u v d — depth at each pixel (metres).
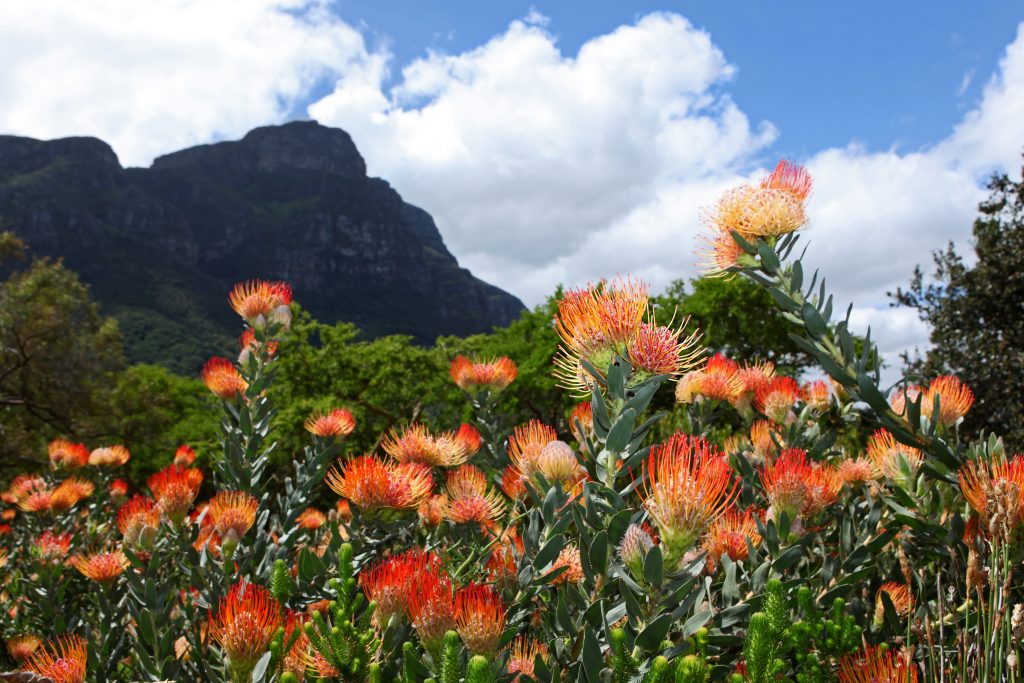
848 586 2.09
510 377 3.83
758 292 23.75
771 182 2.37
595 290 1.75
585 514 1.57
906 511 2.20
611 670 1.36
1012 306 15.78
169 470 3.21
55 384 27.67
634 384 1.61
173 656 2.49
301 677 1.68
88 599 3.58
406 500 2.32
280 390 24.88
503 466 3.57
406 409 23.81
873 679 1.48
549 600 1.91
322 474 3.45
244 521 2.90
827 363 2.10
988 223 16.88
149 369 42.09
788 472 2.10
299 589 2.46
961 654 1.63
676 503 1.39
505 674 1.50
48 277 29.50
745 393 3.68
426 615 1.47
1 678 1.82
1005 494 1.56
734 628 1.82
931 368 16.08
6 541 5.16
